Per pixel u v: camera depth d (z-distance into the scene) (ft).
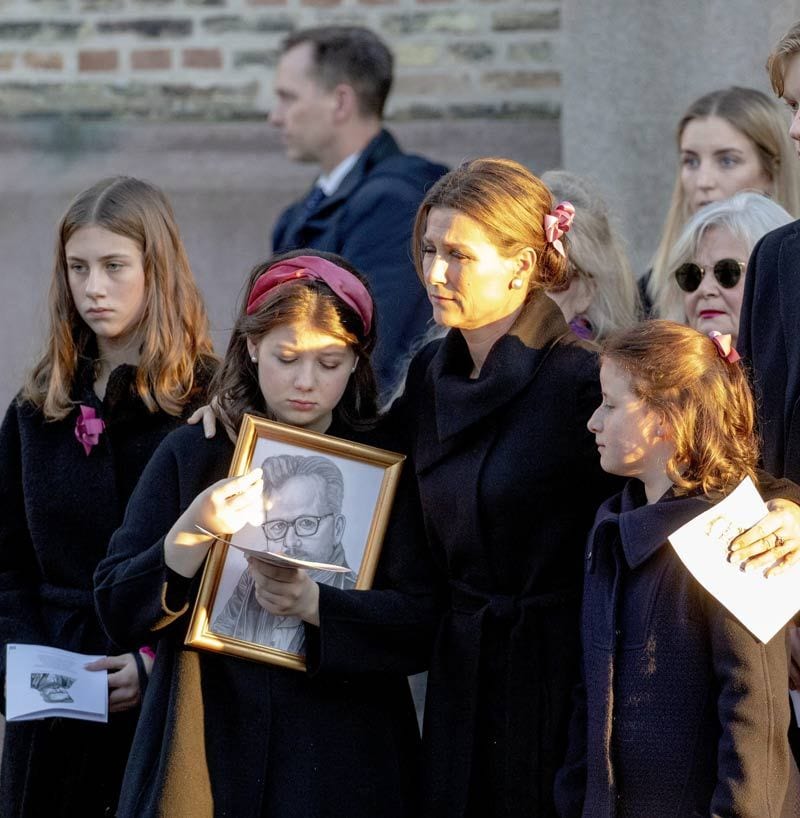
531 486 34.14
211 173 62.49
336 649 34.60
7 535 40.52
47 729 39.50
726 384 32.40
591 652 32.27
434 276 33.96
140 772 34.58
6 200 62.80
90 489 39.73
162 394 39.86
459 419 34.65
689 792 31.12
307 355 34.83
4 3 63.52
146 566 34.45
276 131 62.34
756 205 41.81
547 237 34.58
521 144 61.62
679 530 31.35
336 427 36.47
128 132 62.69
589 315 41.65
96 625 39.63
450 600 35.73
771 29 55.01
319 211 54.54
